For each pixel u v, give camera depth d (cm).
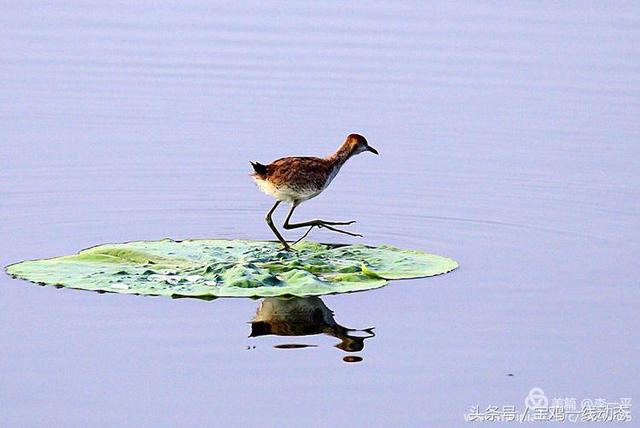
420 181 2083
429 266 1658
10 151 2180
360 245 1758
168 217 1889
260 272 1588
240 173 2106
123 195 1981
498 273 1641
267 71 2617
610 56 2708
